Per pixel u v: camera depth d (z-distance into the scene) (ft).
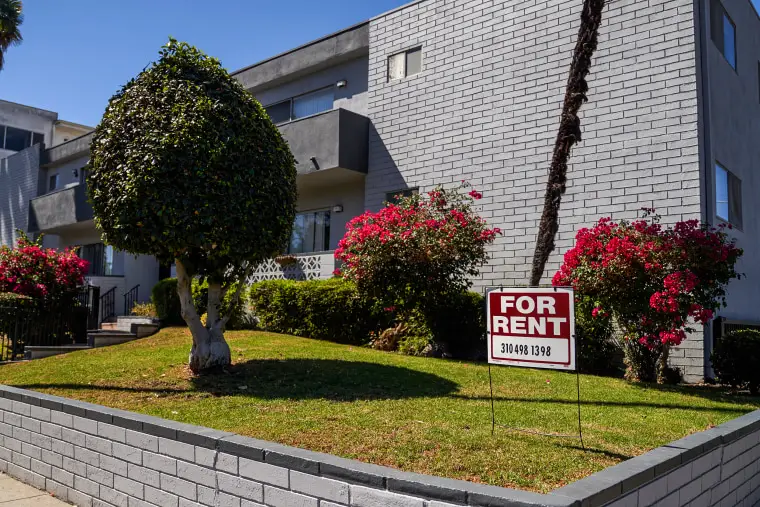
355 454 14.94
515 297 15.75
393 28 47.09
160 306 49.90
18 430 21.22
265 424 18.21
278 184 26.12
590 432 17.57
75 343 43.19
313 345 36.06
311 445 15.84
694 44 33.32
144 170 23.17
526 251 38.34
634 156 34.60
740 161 40.93
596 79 36.32
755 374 27.66
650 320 27.50
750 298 41.63
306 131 47.14
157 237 23.48
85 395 23.65
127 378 26.43
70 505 18.13
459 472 13.53
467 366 30.04
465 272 35.96
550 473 13.39
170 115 24.13
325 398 22.12
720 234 28.22
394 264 34.73
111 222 24.39
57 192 68.33
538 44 39.14
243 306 46.75
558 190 36.83
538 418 19.27
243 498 13.17
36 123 96.37
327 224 51.21
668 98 33.83
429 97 44.32
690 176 32.71
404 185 44.93
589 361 31.58
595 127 36.09
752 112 44.91
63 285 44.65
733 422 17.43
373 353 33.63
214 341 27.25
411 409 20.20
